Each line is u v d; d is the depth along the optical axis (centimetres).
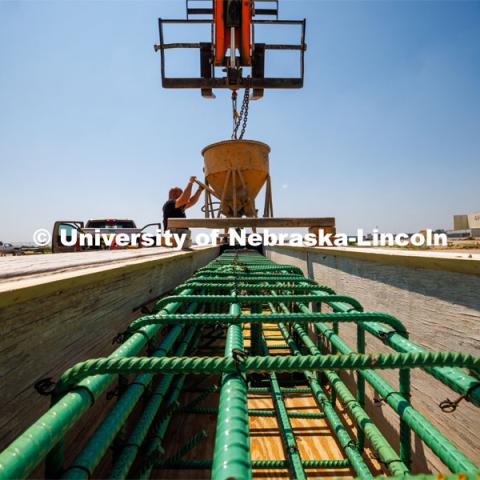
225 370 103
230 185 999
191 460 188
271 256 980
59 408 84
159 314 175
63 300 150
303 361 105
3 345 111
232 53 734
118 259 254
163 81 780
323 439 240
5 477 59
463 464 94
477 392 101
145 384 140
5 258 259
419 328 202
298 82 788
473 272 150
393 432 214
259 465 195
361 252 276
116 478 108
